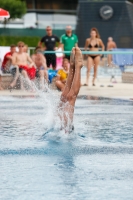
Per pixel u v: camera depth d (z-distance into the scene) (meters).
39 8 90.44
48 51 29.86
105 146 9.86
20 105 17.52
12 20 81.69
